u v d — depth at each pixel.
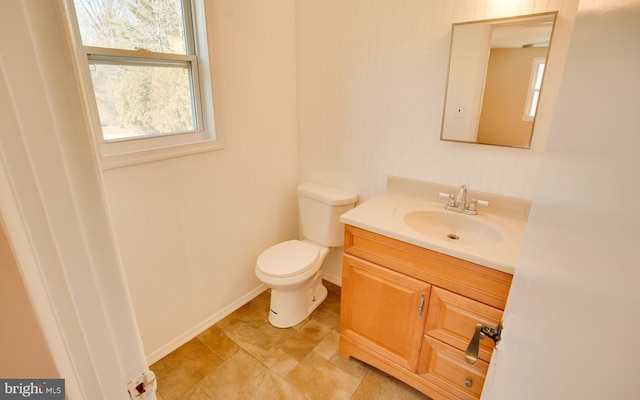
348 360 1.74
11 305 0.45
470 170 1.60
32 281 0.41
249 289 2.21
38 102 0.33
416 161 1.77
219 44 1.65
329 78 1.99
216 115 1.72
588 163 0.36
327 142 2.12
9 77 0.31
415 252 1.32
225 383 1.59
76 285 0.41
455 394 1.37
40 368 0.50
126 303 0.47
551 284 0.42
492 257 1.14
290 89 2.13
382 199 1.76
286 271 1.79
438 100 1.61
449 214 1.58
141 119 1.49
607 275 0.27
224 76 1.72
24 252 0.39
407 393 1.55
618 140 0.29
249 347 1.82
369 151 1.94
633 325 0.22
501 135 1.47
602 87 0.35
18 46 0.30
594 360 0.28
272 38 1.92
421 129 1.71
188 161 1.65
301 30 2.02
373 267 1.47
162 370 1.66
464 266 1.21
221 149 1.79
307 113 2.17
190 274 1.80
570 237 0.38
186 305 1.82
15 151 0.33
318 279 2.16
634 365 0.22
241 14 1.72
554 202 0.48
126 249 1.49
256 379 1.62
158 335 1.71
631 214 0.24
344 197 2.00
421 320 1.38
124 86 1.40
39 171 0.35
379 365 1.59
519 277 0.66
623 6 0.32
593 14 0.43
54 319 0.41
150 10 1.42
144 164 1.47
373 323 1.56
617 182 0.27
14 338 0.47
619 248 0.26
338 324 2.01
